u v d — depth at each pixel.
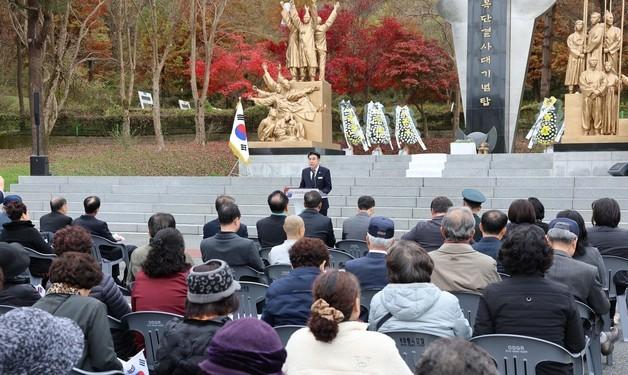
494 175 18.77
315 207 8.27
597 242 6.87
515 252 4.10
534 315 3.98
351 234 8.84
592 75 18.59
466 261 5.11
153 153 28.23
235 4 32.81
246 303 5.77
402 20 33.12
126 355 4.81
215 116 37.78
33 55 23.88
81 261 3.97
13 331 1.94
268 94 20.95
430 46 31.14
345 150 24.89
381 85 31.38
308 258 4.75
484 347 3.91
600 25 18.67
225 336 2.54
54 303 3.84
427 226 6.99
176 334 3.32
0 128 36.81
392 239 5.39
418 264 4.11
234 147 18.81
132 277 6.50
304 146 20.12
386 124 25.30
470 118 22.09
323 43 21.03
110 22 36.88
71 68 31.52
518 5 21.75
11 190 19.09
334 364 3.13
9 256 5.11
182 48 37.25
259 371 2.49
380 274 5.25
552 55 35.25
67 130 37.84
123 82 31.98
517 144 31.69
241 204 17.17
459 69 22.20
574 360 4.12
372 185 17.19
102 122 37.78
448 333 4.01
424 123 34.84
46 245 7.32
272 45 31.64
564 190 15.35
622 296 6.57
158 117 30.09
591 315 4.93
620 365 6.20
